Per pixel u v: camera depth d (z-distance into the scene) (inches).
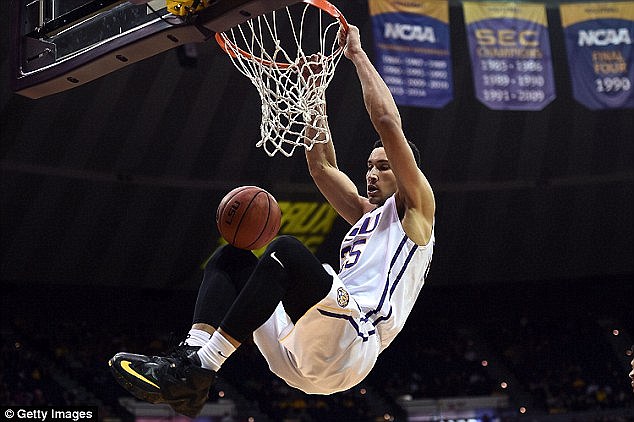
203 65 581.9
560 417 684.7
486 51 501.0
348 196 146.8
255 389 672.4
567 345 769.6
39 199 592.4
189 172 625.0
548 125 666.8
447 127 658.2
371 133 649.0
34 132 564.7
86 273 634.2
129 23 140.0
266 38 504.7
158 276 657.6
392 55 485.7
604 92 508.1
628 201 701.9
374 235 128.5
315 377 121.3
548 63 505.0
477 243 707.4
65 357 658.8
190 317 681.0
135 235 633.6
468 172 677.3
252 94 610.5
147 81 572.7
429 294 743.1
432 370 735.7
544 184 686.5
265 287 111.0
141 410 608.7
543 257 719.7
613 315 755.4
